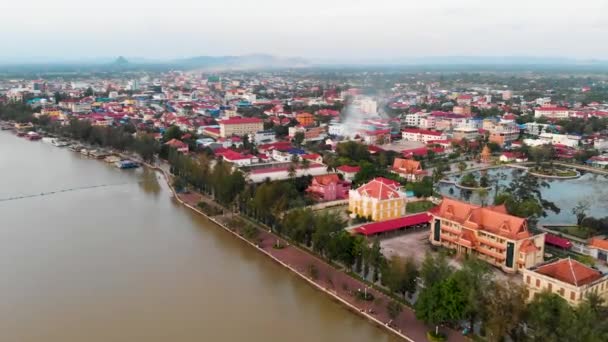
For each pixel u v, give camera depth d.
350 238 169.25
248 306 149.62
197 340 130.75
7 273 170.62
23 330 135.88
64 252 190.12
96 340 131.12
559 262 138.12
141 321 140.62
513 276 164.12
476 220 178.25
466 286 127.88
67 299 153.12
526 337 120.19
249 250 194.62
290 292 159.00
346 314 144.12
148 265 179.00
